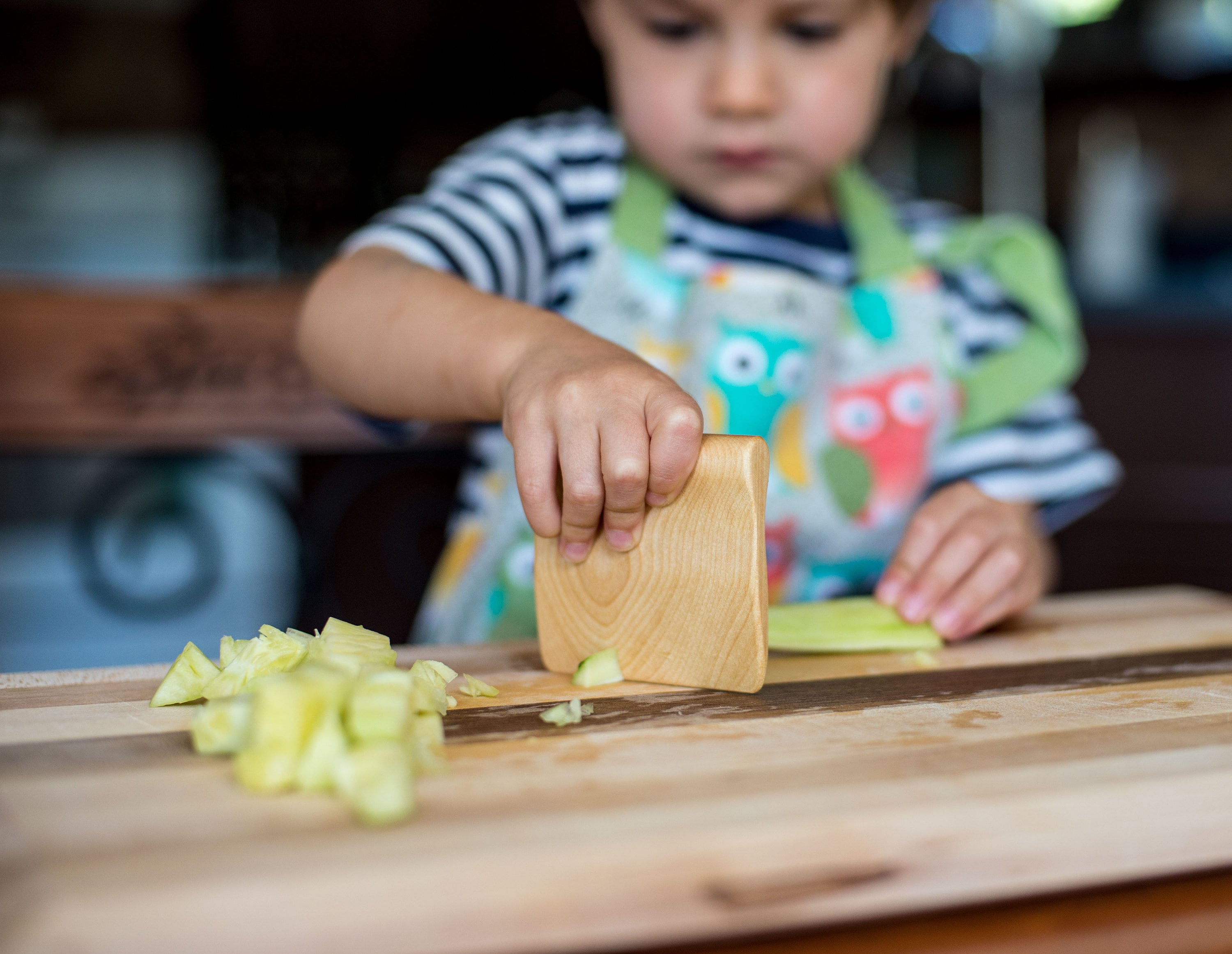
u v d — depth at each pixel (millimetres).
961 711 603
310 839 410
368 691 504
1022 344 1102
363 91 3338
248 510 3592
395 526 2146
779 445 1027
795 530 1031
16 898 358
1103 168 2631
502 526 971
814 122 913
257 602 3486
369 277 835
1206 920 446
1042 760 508
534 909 389
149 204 3646
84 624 3289
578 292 1065
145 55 3521
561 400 615
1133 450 2135
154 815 436
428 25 3256
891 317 1055
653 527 652
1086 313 2090
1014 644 784
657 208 1040
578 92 3400
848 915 427
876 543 1049
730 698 632
